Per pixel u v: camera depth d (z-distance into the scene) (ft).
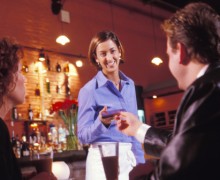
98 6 26.32
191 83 3.32
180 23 3.42
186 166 2.81
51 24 22.66
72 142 13.97
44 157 4.31
